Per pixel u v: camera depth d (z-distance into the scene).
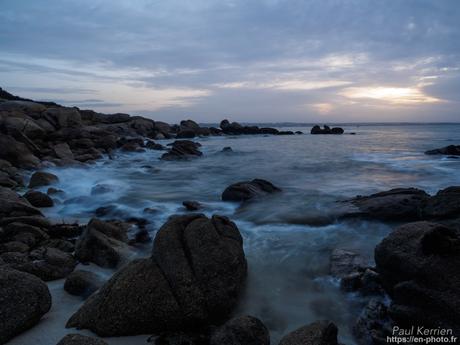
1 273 4.92
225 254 5.73
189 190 15.44
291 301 5.92
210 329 5.10
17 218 8.82
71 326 4.97
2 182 13.99
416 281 5.12
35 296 4.96
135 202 12.88
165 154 28.41
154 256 5.66
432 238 5.24
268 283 6.45
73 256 7.31
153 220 10.52
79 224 9.74
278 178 17.92
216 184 16.95
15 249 7.34
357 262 6.83
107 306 4.98
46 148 25.45
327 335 4.40
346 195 13.12
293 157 28.02
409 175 17.67
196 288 5.22
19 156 18.67
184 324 5.08
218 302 5.27
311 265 7.12
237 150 34.72
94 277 6.20
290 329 5.22
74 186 15.47
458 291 4.74
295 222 9.91
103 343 4.18
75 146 28.09
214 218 6.54
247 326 4.51
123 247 7.43
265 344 4.55
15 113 28.36
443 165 21.16
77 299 5.74
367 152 30.89
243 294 5.95
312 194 13.40
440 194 9.51
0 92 47.59
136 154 30.86
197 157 28.78
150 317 4.96
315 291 6.21
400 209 9.68
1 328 4.54
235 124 68.81
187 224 6.19
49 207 11.96
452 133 69.75
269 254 7.63
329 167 21.50
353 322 5.39
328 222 9.86
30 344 4.54
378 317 5.21
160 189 15.60
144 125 50.09
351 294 6.05
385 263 5.75
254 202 12.29
